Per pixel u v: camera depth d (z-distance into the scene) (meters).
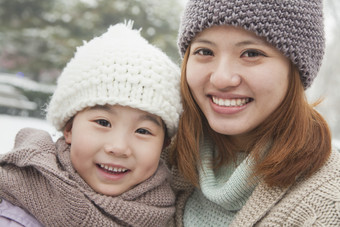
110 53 1.12
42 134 1.22
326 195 0.97
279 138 1.08
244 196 1.10
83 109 1.12
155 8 14.80
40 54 15.44
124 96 1.07
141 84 1.09
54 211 1.03
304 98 1.11
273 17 1.00
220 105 1.10
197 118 1.23
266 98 1.05
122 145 1.06
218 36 1.04
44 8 15.43
